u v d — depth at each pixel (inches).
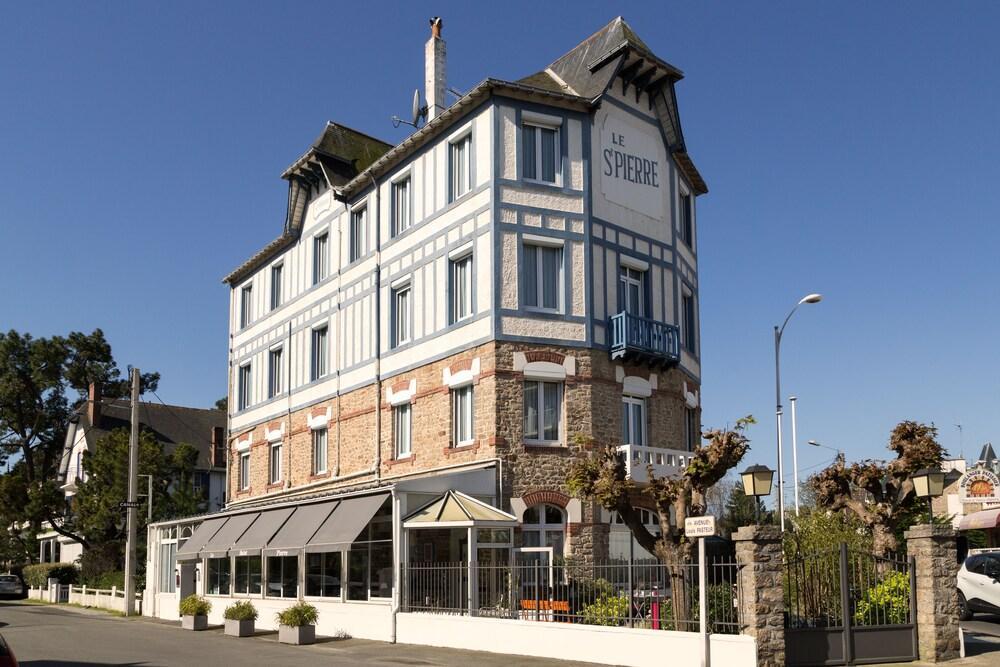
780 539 637.3
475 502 906.1
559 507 992.9
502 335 990.4
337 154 1357.0
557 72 1156.5
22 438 2625.5
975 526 1446.9
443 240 1082.7
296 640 919.0
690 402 1179.3
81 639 1005.2
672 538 733.9
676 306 1144.8
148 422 2662.4
